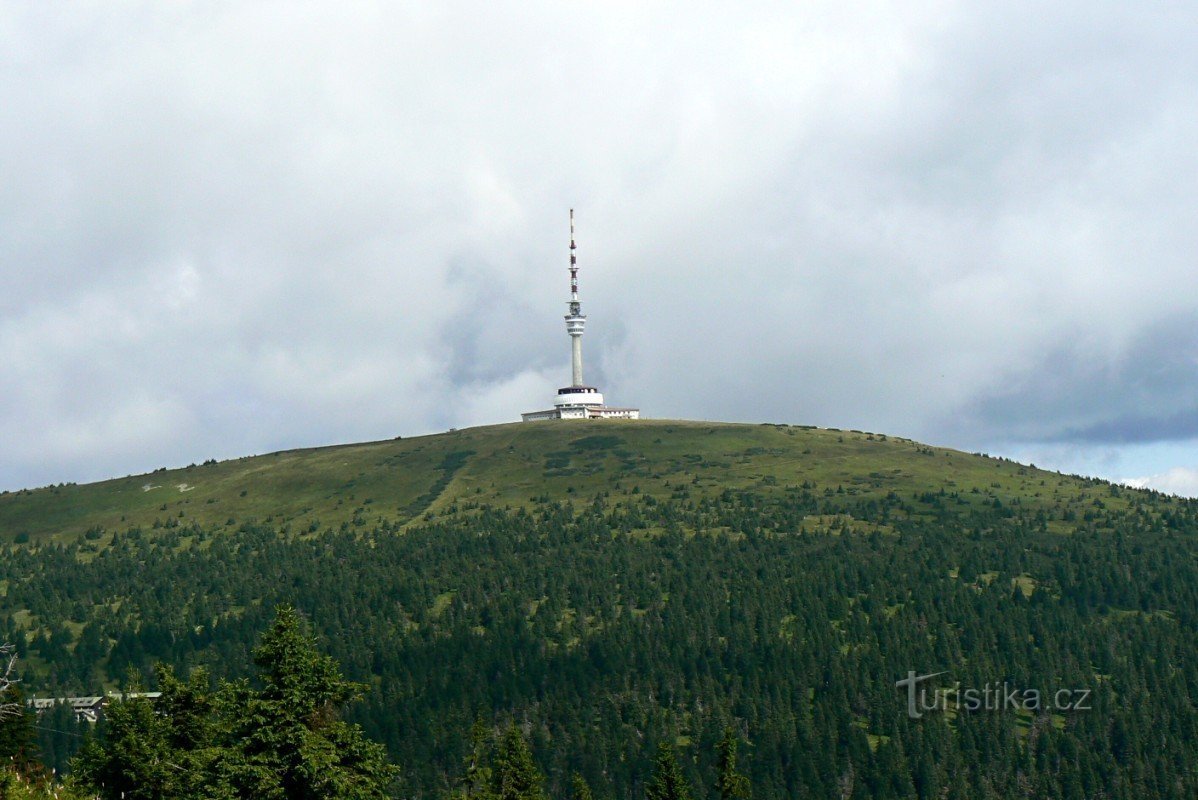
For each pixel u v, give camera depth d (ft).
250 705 331.16
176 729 415.64
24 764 433.48
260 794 323.98
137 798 400.06
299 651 338.34
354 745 335.06
